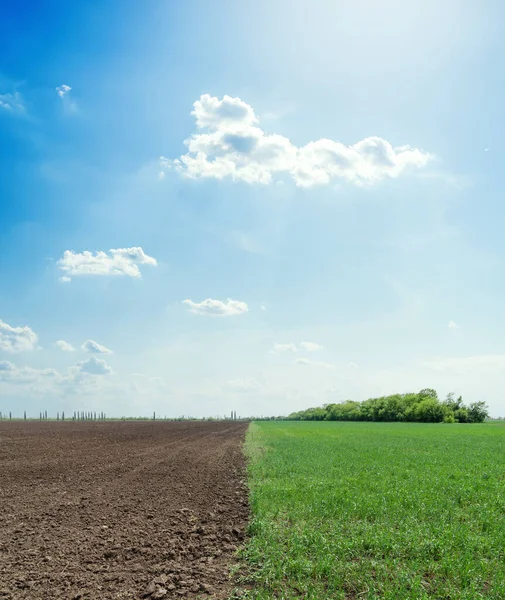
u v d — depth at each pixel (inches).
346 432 2573.8
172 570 348.5
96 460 1077.1
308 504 536.4
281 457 1076.5
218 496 644.1
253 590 307.9
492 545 396.5
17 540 426.9
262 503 546.3
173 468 947.3
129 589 315.3
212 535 442.0
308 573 333.7
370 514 494.0
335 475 787.4
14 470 896.9
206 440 1825.8
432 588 315.6
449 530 423.2
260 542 397.4
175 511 547.5
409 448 1381.6
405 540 398.0
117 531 458.0
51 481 772.6
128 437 1963.6
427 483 679.1
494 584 313.3
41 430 2385.6
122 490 689.0
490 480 730.8
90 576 339.0
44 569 352.8
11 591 312.3
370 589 301.7
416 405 5526.6
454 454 1178.0
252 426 3649.1
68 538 433.4
